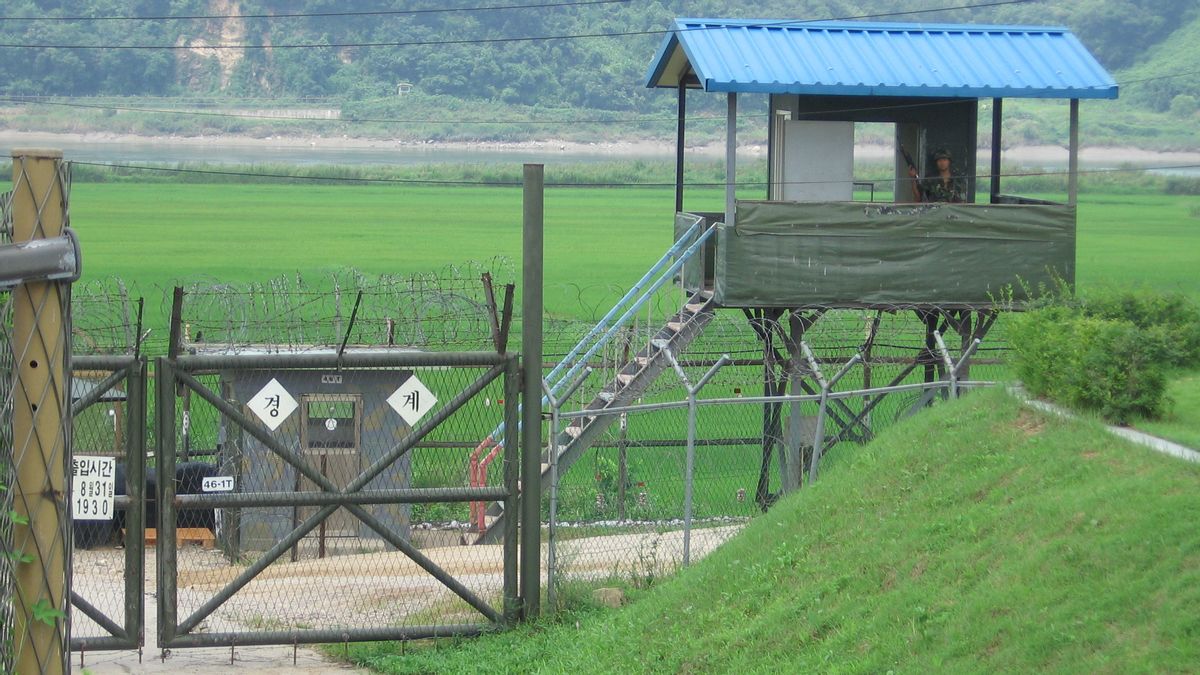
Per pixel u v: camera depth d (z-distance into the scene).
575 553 39.31
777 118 59.72
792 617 27.81
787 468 50.34
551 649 32.34
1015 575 24.83
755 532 33.53
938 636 24.22
